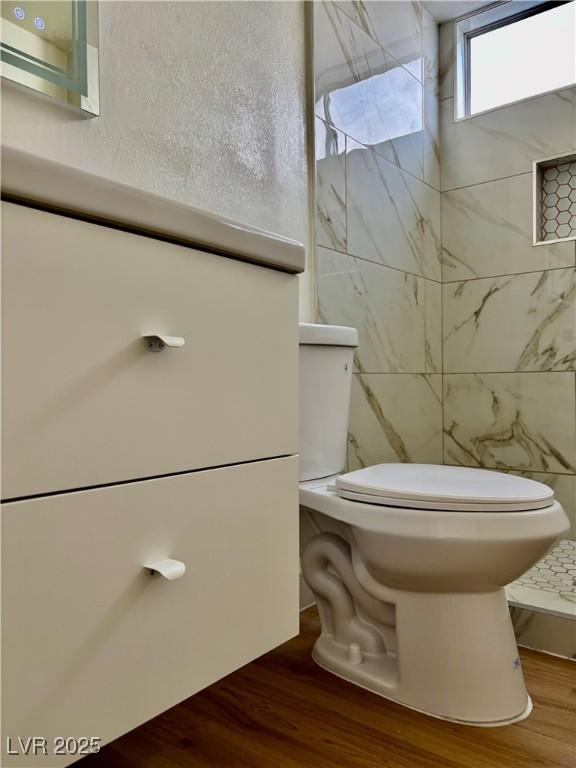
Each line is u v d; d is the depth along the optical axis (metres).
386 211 1.77
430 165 2.04
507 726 0.94
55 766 0.45
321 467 1.23
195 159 1.17
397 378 1.79
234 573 0.62
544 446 1.85
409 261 1.88
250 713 0.97
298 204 1.44
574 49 1.93
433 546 0.91
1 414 0.41
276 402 0.67
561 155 1.85
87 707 0.47
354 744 0.89
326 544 1.19
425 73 2.02
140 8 1.06
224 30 1.25
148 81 1.08
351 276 1.60
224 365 0.60
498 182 1.98
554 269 1.85
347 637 1.16
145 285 0.52
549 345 1.85
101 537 0.48
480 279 2.00
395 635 1.12
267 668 1.14
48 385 0.44
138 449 0.51
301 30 1.48
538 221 1.91
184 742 0.89
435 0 1.99
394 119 1.83
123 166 1.03
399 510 0.95
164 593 0.54
